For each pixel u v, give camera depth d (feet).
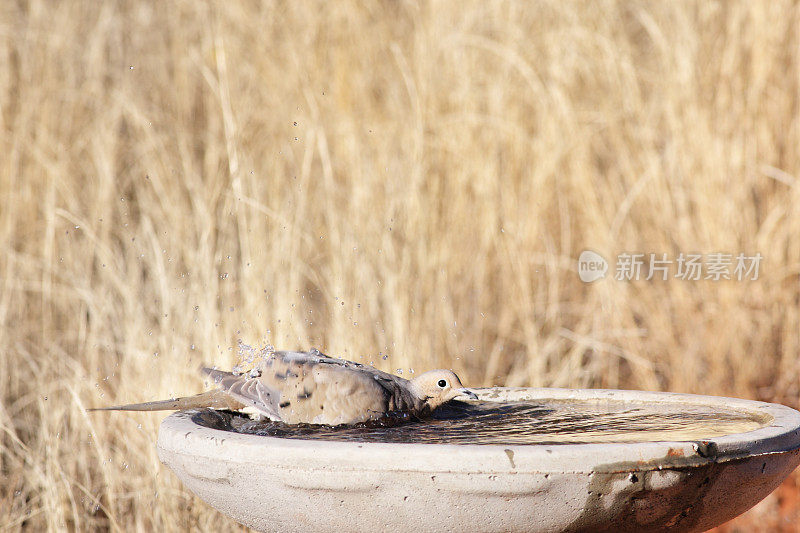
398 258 52.16
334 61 59.88
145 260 51.13
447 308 53.42
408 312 50.29
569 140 57.62
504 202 56.90
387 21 61.98
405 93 59.52
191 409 25.70
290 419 24.79
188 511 38.78
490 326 57.21
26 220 57.31
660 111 60.29
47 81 62.54
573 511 19.42
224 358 42.88
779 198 56.13
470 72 59.62
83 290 48.62
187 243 50.67
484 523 19.53
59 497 38.50
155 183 55.01
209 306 44.01
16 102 62.23
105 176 57.93
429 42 59.11
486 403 29.04
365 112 58.65
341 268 49.52
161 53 68.80
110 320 50.24
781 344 53.67
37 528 41.37
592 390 29.53
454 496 19.13
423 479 19.06
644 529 20.63
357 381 24.86
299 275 47.24
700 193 55.72
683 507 20.25
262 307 44.75
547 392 29.63
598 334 55.11
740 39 58.70
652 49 64.39
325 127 57.16
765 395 52.24
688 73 57.88
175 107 64.69
